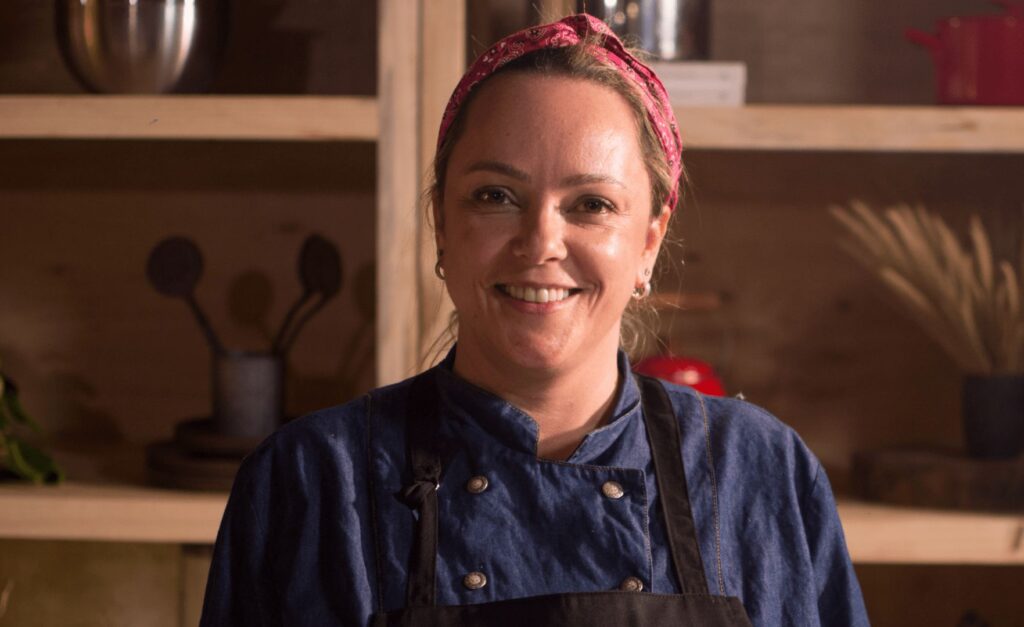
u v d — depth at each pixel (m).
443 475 0.90
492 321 0.87
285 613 0.88
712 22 2.01
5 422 1.80
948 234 1.77
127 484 1.74
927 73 2.01
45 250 2.06
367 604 0.86
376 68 2.01
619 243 0.86
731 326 2.06
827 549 0.98
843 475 1.97
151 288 2.06
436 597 0.85
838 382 2.07
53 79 2.03
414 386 0.96
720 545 0.91
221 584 0.92
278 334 1.86
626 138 0.87
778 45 2.02
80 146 2.04
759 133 1.66
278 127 1.65
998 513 1.68
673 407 0.97
